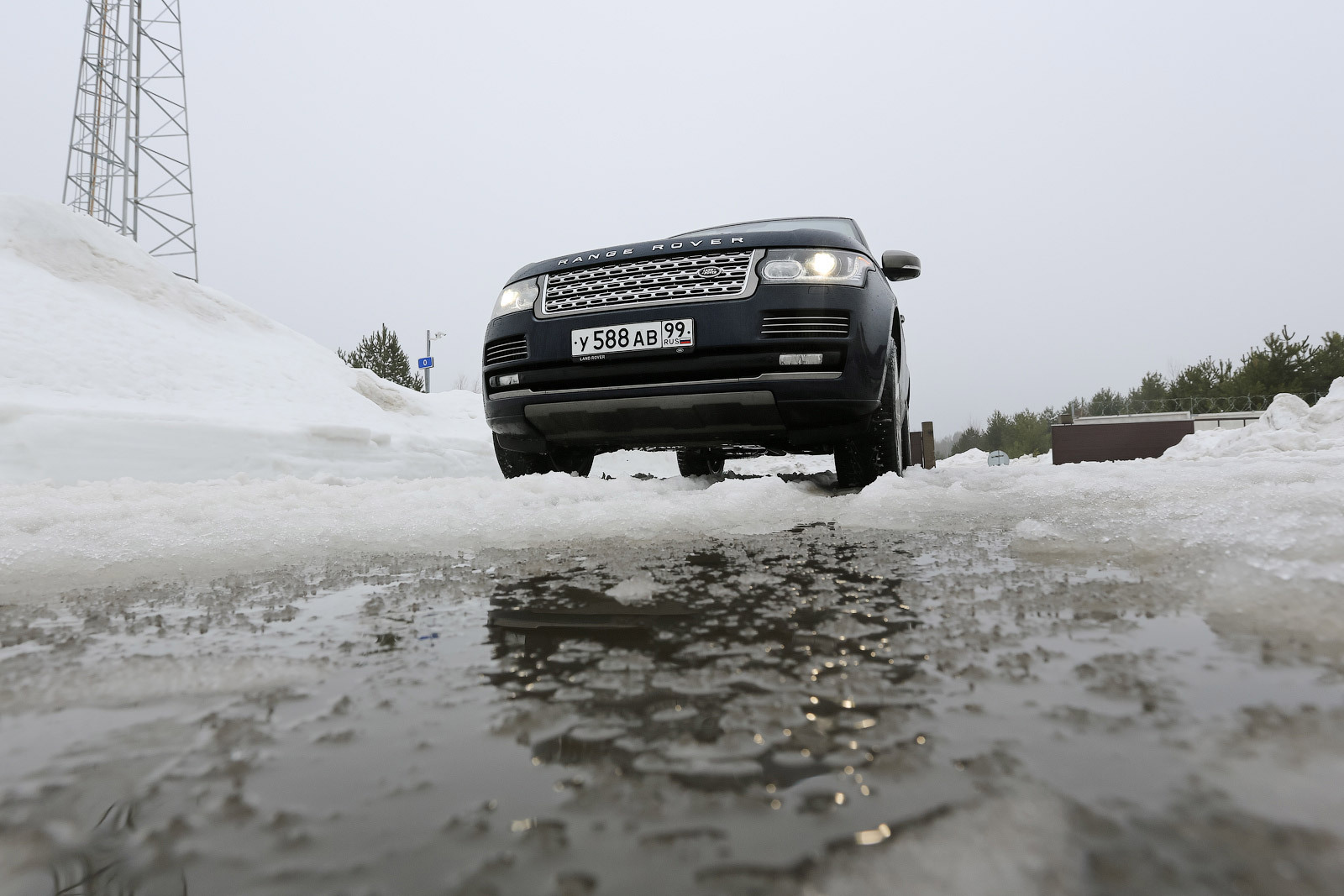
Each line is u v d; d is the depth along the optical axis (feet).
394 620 2.77
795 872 0.91
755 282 8.16
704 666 1.99
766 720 1.53
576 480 7.55
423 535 4.91
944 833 1.00
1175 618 2.35
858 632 2.32
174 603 3.25
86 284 38.47
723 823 1.07
